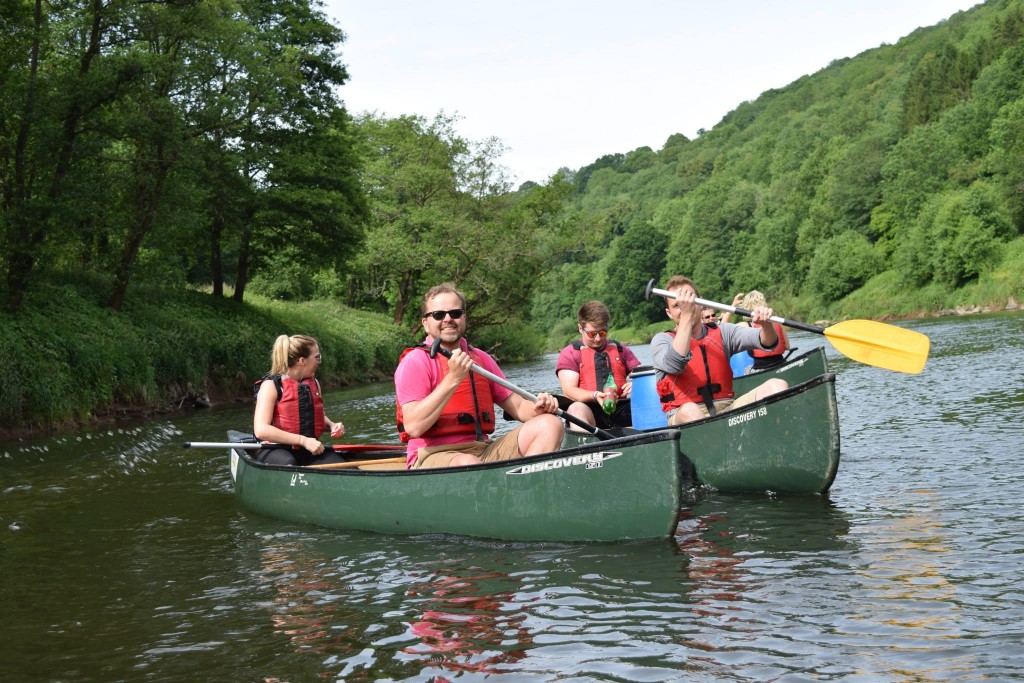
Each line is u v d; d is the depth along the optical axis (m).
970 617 2.73
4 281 13.43
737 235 81.19
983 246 46.12
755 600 3.05
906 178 58.81
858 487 4.91
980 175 54.75
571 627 2.90
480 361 4.55
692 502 4.96
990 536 3.62
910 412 7.93
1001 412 7.36
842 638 2.64
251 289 35.09
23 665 2.85
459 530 4.30
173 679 2.66
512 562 3.77
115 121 14.73
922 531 3.80
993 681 2.28
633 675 2.48
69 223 13.75
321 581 3.67
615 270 86.56
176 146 15.65
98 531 4.96
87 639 3.08
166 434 10.49
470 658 2.68
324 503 4.80
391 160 31.38
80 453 8.93
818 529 4.00
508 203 31.72
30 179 14.04
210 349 17.19
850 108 98.81
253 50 17.92
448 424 4.49
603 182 165.25
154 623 3.22
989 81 61.06
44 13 14.40
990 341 17.73
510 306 32.81
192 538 4.67
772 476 5.03
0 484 6.97
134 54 14.69
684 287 5.35
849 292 60.53
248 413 13.61
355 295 35.69
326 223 21.83
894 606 2.88
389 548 4.20
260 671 2.68
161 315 17.25
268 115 20.27
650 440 3.91
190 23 15.96
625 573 3.49
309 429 5.45
